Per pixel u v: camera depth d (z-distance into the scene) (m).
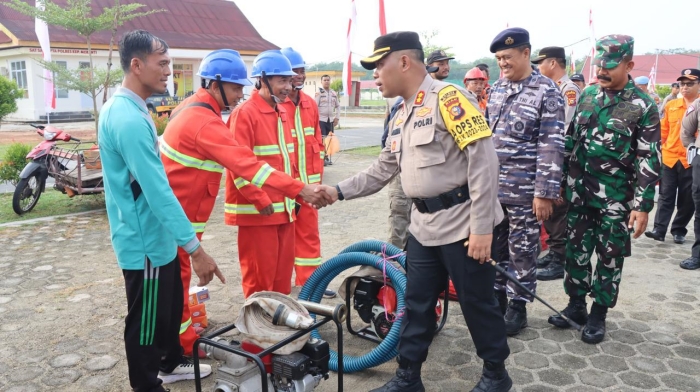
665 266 5.41
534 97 3.65
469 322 2.92
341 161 13.47
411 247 3.02
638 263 5.51
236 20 35.50
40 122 23.83
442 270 2.98
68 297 4.62
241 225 3.60
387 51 2.78
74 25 12.49
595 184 3.66
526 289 3.32
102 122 2.64
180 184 3.22
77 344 3.77
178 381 3.28
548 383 3.23
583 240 3.82
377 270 3.71
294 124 4.16
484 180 2.64
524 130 3.67
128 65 2.64
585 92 3.82
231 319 4.18
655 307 4.38
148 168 2.55
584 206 3.77
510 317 3.87
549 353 3.61
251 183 3.16
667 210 6.26
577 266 3.88
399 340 3.08
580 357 3.55
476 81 6.16
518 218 3.74
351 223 7.22
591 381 3.25
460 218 2.78
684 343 3.75
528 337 3.85
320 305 2.90
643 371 3.37
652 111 3.46
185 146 3.19
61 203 8.30
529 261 3.76
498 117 3.82
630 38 3.50
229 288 4.83
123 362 3.53
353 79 43.56
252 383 2.65
